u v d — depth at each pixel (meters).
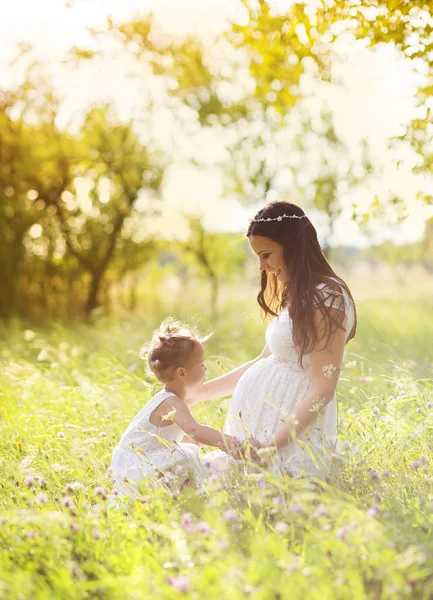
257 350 9.06
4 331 12.27
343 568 2.47
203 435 3.64
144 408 3.92
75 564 2.64
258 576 2.36
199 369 3.94
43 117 17.41
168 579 2.35
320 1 4.71
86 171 17.91
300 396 3.65
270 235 3.66
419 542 2.68
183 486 3.53
